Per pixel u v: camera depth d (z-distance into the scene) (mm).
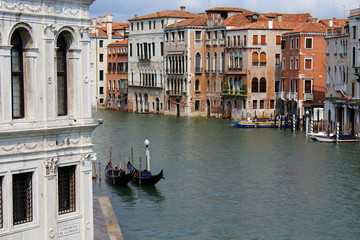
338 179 41500
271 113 84562
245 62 83812
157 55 100562
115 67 112188
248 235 29016
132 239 28172
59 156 19375
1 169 17938
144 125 77938
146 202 34812
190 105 93438
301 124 73562
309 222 31281
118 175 38344
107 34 114688
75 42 19859
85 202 20266
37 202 18906
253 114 83938
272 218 31875
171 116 94875
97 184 39406
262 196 36531
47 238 19156
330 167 45906
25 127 18422
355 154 51906
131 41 107250
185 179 41281
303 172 43969
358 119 61219
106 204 30438
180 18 99750
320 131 66750
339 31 69438
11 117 18234
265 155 51625
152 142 60062
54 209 19312
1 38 17891
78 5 19766
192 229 29828
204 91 93625
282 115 80125
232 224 30703
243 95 83562
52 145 19141
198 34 93125
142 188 38312
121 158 49844
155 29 100938
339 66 68375
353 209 33844
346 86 66688
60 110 19859
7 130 17891
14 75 18594
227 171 44344
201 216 32094
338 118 66500
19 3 18156
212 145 57875
